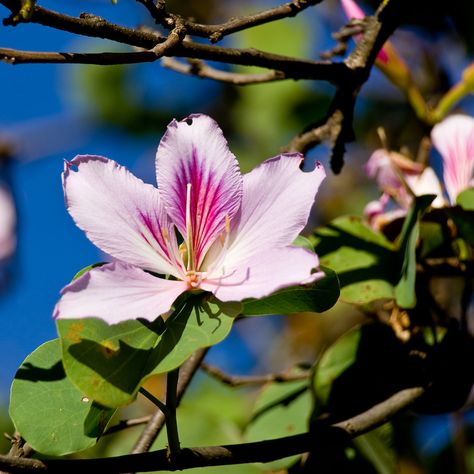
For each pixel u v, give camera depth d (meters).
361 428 0.90
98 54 0.84
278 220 0.87
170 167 0.88
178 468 0.85
